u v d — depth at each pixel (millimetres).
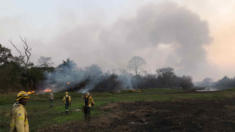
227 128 6906
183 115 9695
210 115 9555
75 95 29078
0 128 7801
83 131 6941
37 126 7793
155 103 15250
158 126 7539
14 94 25812
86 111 8445
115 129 7188
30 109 14047
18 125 2971
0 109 13648
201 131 6574
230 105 13148
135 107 13062
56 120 8953
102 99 20141
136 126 7637
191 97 19453
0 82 31719
